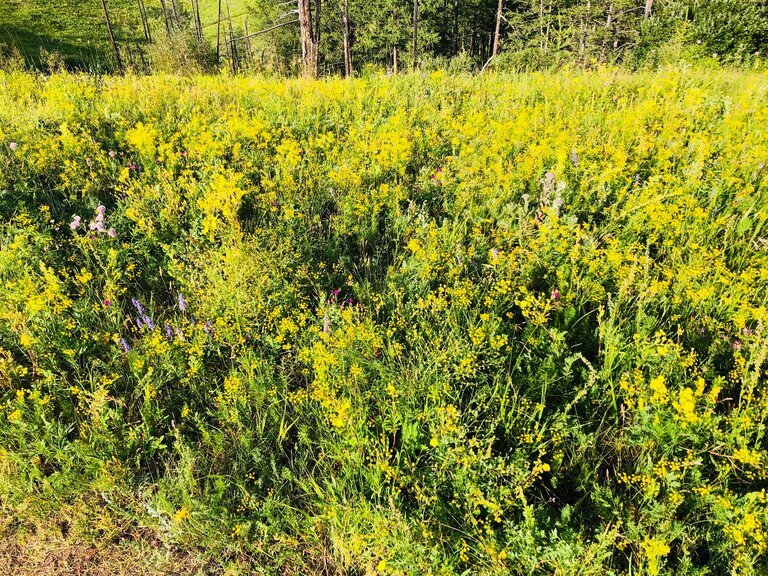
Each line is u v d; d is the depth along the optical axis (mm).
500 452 2676
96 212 4867
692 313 3316
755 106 6039
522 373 3068
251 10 52094
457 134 6254
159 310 3941
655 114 6305
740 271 3703
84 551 2592
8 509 2711
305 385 3342
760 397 2717
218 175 4742
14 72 10625
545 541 2225
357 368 2883
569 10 30797
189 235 4520
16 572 2510
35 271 3910
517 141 5602
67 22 47312
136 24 50219
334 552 2463
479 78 10055
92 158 5582
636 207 4055
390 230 4684
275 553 2490
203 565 2510
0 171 5016
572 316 3307
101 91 8383
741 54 14398
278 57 14375
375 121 6715
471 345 3104
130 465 2867
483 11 48688
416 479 2533
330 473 2770
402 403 2912
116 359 3375
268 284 3793
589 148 5242
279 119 6977
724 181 4441
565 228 3941
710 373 2850
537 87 8125
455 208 4672
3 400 3125
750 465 2428
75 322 3539
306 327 3646
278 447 2912
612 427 2773
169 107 7359
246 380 3186
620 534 2234
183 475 2705
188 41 23984
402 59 44969
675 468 2326
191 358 3232
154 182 5297
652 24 18344
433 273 3820
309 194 5043
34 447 2836
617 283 3523
